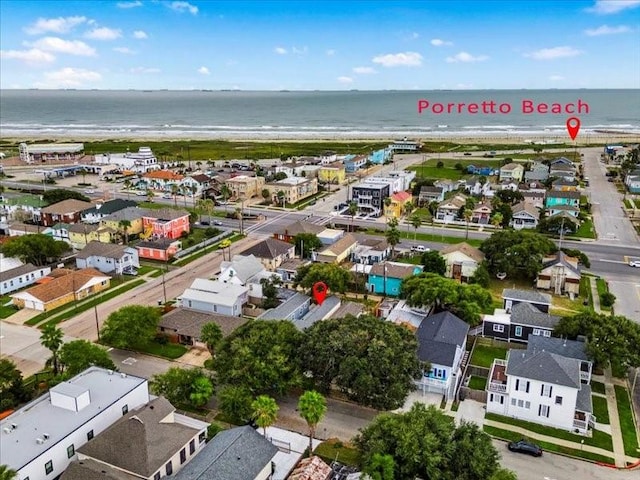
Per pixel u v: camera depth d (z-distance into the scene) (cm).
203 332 6388
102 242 10562
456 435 4531
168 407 4984
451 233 12688
